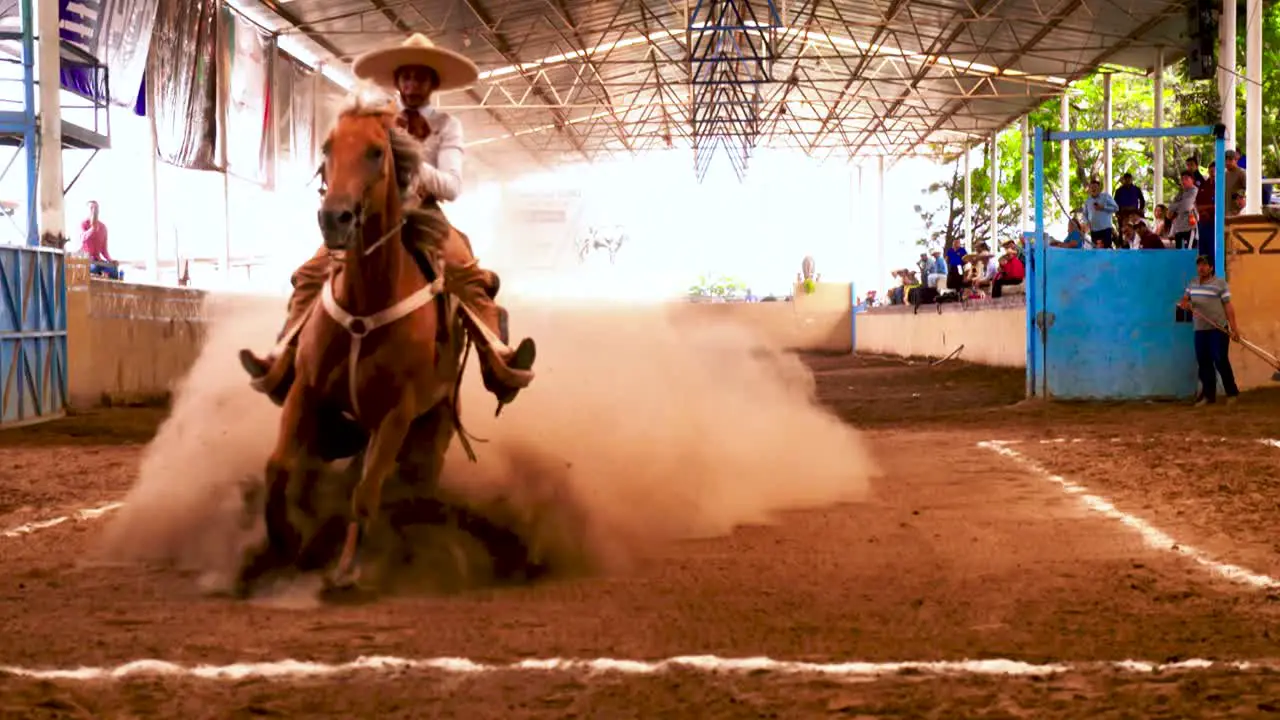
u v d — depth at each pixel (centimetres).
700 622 592
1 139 2066
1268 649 534
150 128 2372
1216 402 1889
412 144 660
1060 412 1870
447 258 726
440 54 743
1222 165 1912
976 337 3234
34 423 1789
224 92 2722
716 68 4084
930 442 1480
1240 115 4453
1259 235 2042
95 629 574
